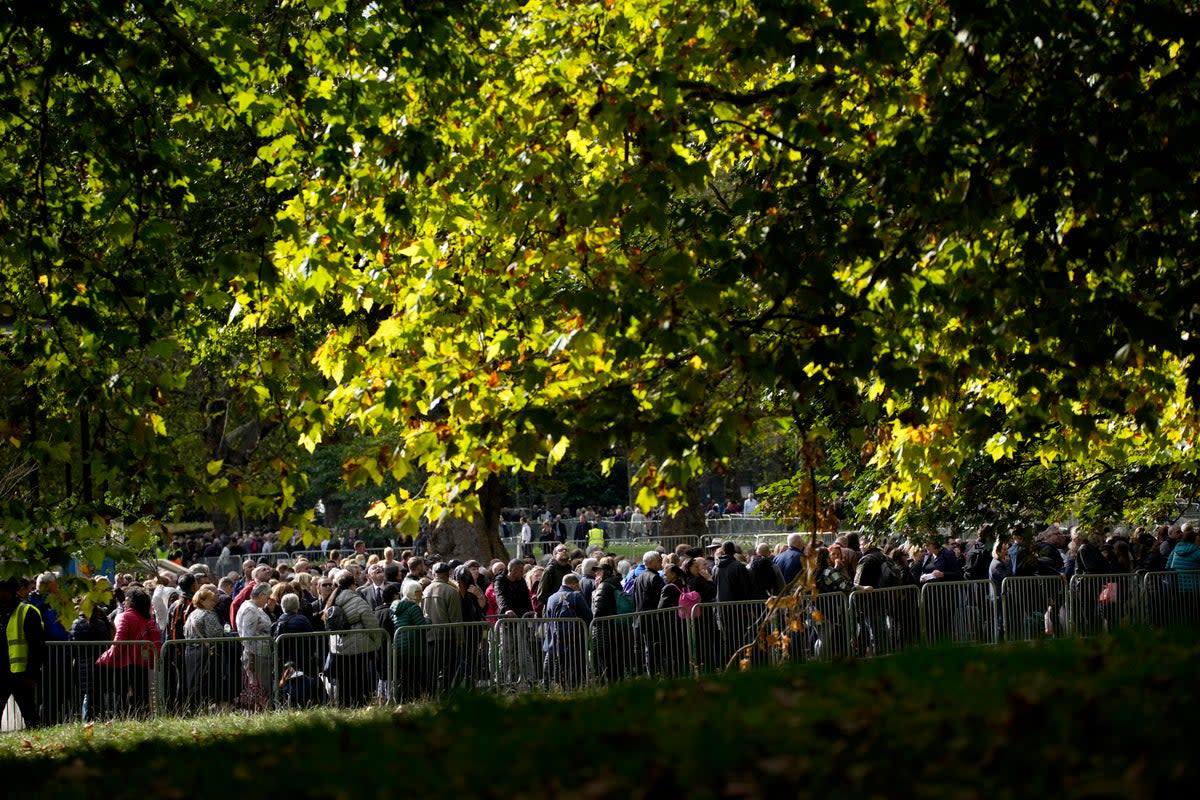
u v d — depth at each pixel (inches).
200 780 330.3
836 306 560.7
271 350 689.6
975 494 1081.4
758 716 328.8
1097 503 1103.0
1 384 649.0
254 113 639.1
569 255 611.8
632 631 885.8
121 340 595.2
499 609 991.6
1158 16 541.3
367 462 596.1
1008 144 550.9
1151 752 278.7
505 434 553.0
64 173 682.8
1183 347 526.3
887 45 549.3
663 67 616.1
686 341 536.7
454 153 647.8
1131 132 556.7
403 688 863.7
